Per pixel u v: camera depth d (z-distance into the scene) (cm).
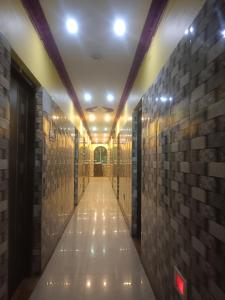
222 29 109
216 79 115
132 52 326
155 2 220
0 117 158
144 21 252
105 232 454
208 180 124
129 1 222
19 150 245
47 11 236
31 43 233
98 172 1900
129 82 445
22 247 259
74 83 461
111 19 248
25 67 218
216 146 115
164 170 212
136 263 318
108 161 1772
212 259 118
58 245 382
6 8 169
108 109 698
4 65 165
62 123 429
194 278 141
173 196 184
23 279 264
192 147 146
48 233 314
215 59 116
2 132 161
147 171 291
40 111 273
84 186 1045
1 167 160
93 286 256
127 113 530
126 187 539
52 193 339
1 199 161
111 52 326
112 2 223
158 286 227
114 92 521
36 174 272
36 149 272
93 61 357
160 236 223
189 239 149
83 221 535
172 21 193
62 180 439
